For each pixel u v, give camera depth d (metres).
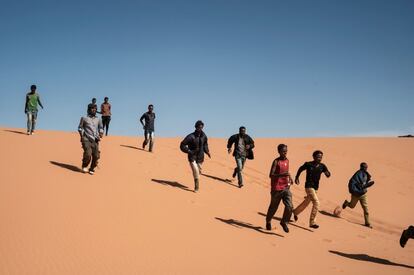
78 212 7.84
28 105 16.41
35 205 7.75
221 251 7.33
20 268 5.20
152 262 6.19
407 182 20.22
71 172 11.02
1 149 12.53
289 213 9.34
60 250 5.98
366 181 13.16
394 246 10.80
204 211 10.05
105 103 19.86
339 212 13.27
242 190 13.80
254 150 23.31
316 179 10.85
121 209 8.59
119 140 19.53
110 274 5.51
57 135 18.09
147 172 13.30
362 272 7.61
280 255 7.79
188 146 12.16
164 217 8.70
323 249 8.98
